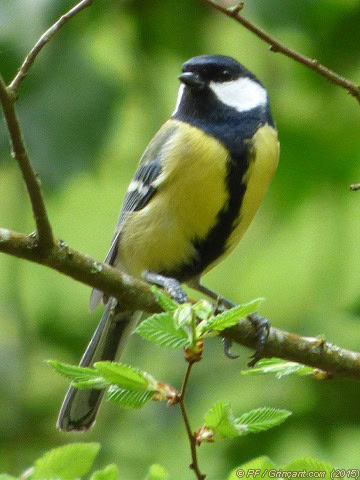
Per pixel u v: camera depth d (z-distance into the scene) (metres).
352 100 11.94
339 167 12.01
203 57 8.65
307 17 10.88
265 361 6.19
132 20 11.72
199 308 5.16
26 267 12.23
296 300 12.15
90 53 11.18
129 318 8.48
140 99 11.83
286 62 11.86
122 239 8.57
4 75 10.67
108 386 5.22
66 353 11.45
